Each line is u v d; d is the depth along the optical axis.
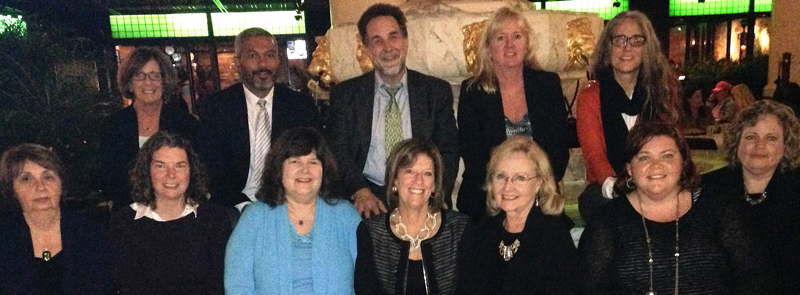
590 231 2.19
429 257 2.27
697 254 2.04
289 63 13.33
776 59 8.76
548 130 2.78
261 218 2.43
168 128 3.16
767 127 2.22
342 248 2.45
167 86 3.16
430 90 3.01
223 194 3.08
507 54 2.72
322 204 2.48
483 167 2.82
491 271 2.19
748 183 2.37
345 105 3.02
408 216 2.33
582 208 2.75
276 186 2.42
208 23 12.88
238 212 2.91
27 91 4.39
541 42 3.73
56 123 4.32
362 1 4.82
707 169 4.13
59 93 4.49
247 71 3.05
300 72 12.89
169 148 2.39
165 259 2.40
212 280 2.46
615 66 2.67
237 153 3.12
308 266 2.41
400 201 2.32
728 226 2.05
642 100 2.63
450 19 3.63
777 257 2.27
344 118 3.02
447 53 3.67
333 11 5.00
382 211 2.71
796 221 2.22
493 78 2.83
